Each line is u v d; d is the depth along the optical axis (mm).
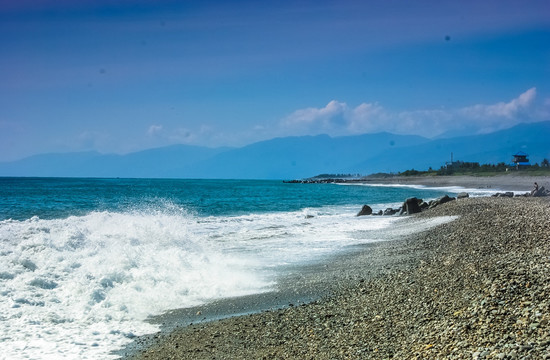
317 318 11031
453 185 107062
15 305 11820
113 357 9289
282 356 8836
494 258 13289
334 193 86125
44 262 15078
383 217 37812
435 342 7957
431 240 21359
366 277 15055
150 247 19078
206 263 17672
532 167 122750
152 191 86375
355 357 8219
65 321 11305
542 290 8859
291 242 24047
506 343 7023
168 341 10242
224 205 52438
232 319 11664
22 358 8953
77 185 112812
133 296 13406
